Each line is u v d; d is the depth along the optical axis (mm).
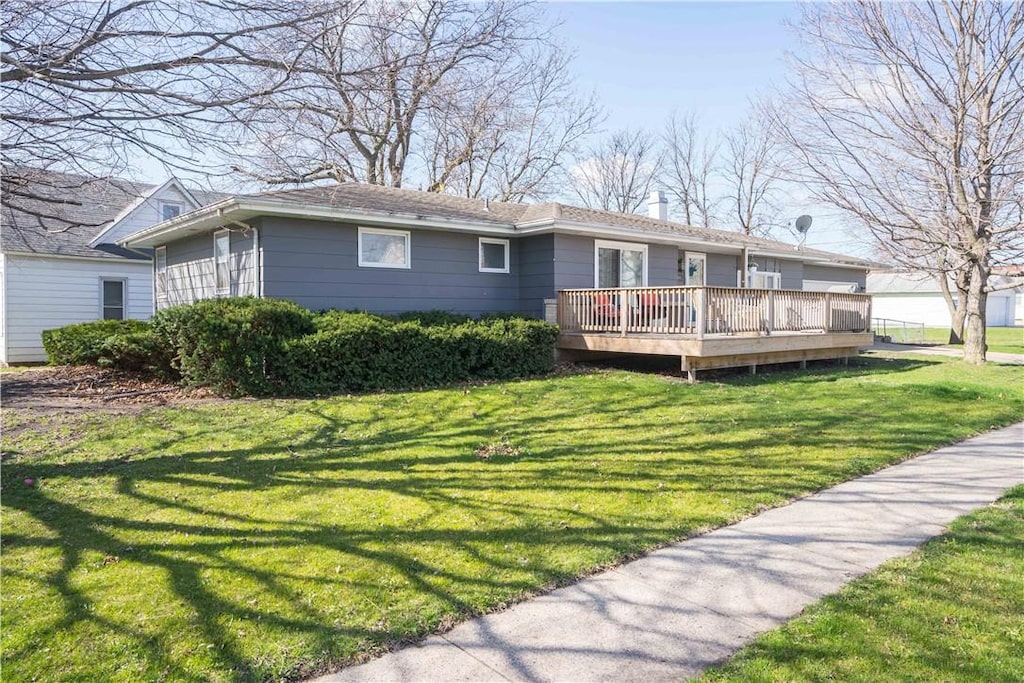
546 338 12164
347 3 5887
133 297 18469
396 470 5734
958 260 13812
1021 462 6332
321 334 9477
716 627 3105
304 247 11258
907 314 41906
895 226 13406
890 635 2986
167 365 10688
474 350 11031
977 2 12133
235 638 2943
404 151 20969
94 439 6676
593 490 5223
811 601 3365
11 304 16406
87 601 3268
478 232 13289
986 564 3803
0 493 4953
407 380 10289
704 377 12086
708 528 4461
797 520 4648
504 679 2684
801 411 8766
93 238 17922
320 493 5062
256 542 4059
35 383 10961
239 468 5715
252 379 9203
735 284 18703
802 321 13609
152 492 5027
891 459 6359
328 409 8297
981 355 15227
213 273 12789
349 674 2719
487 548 4016
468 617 3207
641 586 3566
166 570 3637
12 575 3566
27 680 2607
